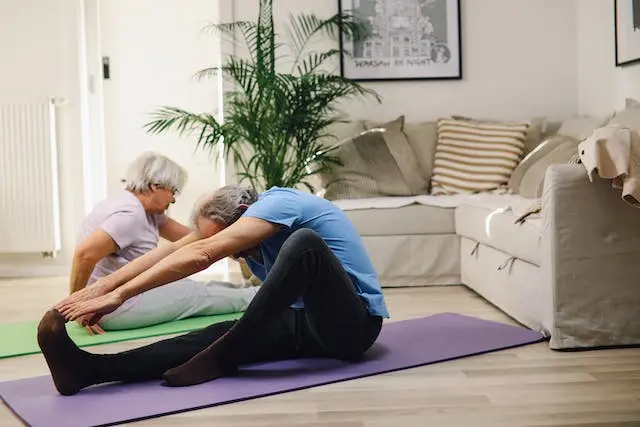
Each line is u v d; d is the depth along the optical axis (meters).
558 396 2.33
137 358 2.49
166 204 3.52
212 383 2.49
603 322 2.92
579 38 5.42
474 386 2.46
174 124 5.96
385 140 5.11
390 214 4.54
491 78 5.46
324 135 5.12
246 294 3.68
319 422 2.14
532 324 3.22
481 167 5.02
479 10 5.44
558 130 5.06
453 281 4.58
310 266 2.40
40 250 5.46
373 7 5.40
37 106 5.39
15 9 5.46
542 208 3.01
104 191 5.72
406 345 2.99
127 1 5.91
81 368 2.40
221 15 5.41
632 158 2.75
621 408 2.19
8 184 5.43
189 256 2.40
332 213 2.67
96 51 5.64
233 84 5.40
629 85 4.64
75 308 2.44
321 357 2.81
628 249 2.92
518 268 3.40
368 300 2.61
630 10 4.51
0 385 2.56
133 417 2.17
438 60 5.43
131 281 2.41
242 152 5.38
